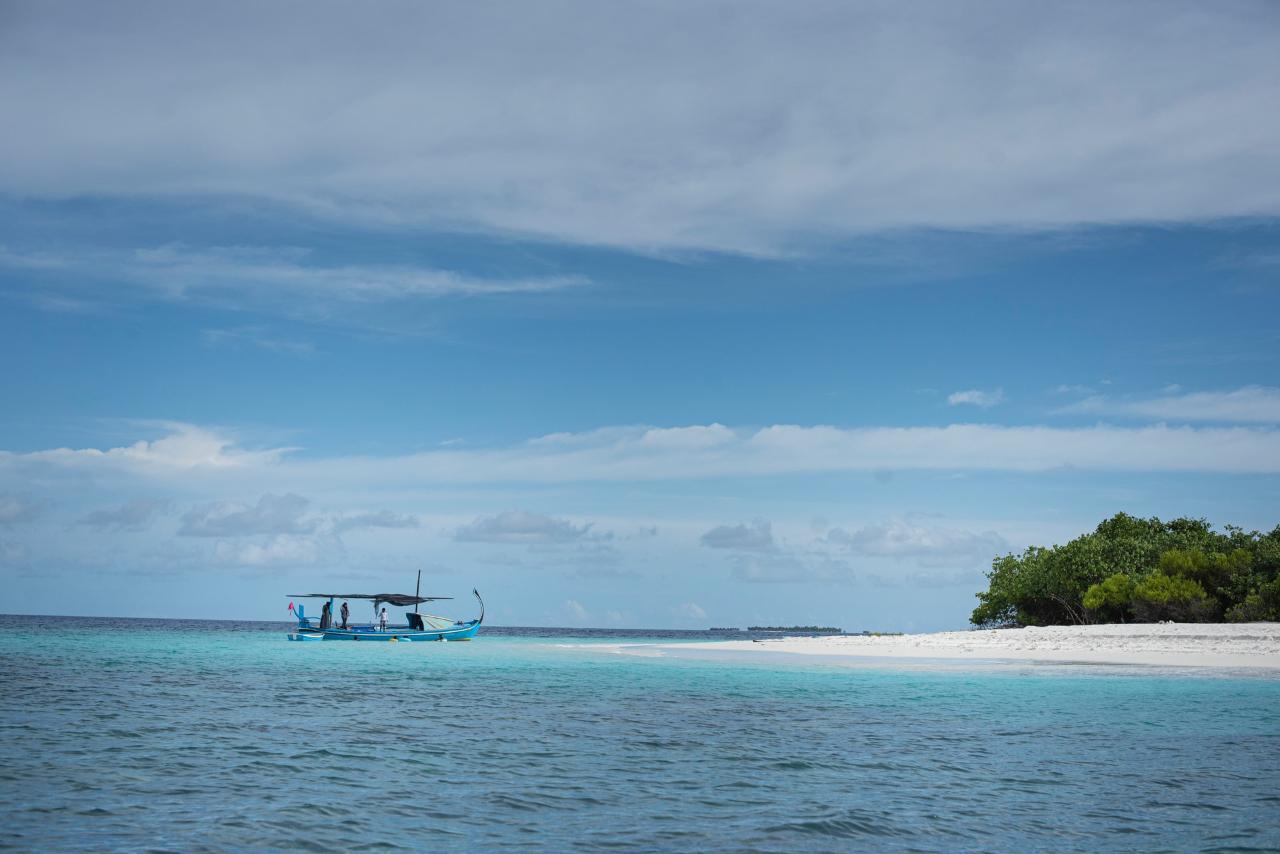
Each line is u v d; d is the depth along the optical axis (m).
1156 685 33.25
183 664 45.16
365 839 12.26
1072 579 69.06
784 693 31.47
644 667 44.00
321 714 25.08
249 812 13.54
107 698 28.70
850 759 18.42
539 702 28.67
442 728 22.55
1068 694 30.61
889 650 53.66
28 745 19.31
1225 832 12.88
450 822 13.15
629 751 19.25
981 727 23.05
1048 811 14.04
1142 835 12.71
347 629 69.06
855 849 11.91
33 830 12.41
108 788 15.09
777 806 14.22
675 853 11.64
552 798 14.71
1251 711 26.23
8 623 148.88
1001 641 53.72
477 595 72.50
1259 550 63.00
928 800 14.72
